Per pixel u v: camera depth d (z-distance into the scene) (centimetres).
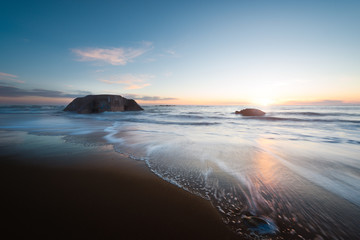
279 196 254
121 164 388
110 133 778
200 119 1495
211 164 388
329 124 1138
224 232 184
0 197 246
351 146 557
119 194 260
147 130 877
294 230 187
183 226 193
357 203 237
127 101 2642
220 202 240
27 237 172
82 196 253
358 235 179
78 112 1959
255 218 204
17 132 795
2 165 379
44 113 1995
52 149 509
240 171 347
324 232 184
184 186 286
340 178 315
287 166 376
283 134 776
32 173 338
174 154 462
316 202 239
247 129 934
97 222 197
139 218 205
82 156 444
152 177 321
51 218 201
